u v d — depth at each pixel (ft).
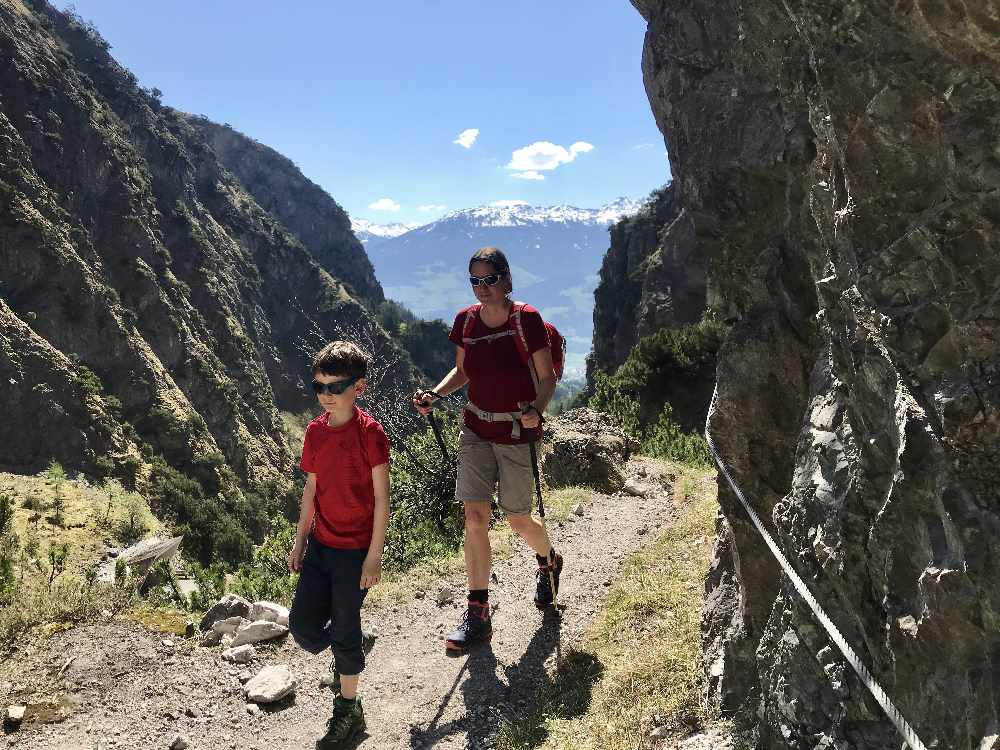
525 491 14.97
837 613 8.05
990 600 5.50
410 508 28.94
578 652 14.96
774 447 11.14
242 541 169.37
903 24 5.81
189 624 17.02
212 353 434.30
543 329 14.28
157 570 20.77
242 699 14.46
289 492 397.39
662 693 12.55
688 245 313.53
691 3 11.85
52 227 344.69
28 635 15.81
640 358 89.10
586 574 19.66
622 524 24.39
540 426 14.47
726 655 11.70
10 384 277.23
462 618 17.78
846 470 7.93
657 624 15.29
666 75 13.16
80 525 38.75
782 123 10.44
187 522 245.65
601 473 30.68
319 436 12.14
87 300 341.62
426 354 654.94
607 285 422.00
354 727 12.96
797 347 10.83
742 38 10.52
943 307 5.85
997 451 5.48
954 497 5.76
